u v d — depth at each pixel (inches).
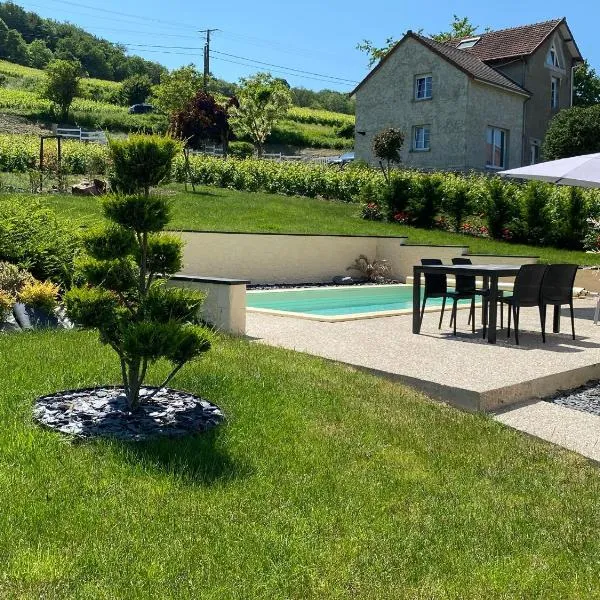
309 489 146.6
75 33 4323.3
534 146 1274.6
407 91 1189.1
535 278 322.0
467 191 823.1
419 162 1177.4
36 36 4239.7
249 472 151.4
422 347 299.6
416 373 245.9
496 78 1185.4
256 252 551.8
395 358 271.9
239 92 1659.7
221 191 876.6
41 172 701.3
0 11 4220.0
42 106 1825.8
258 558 116.3
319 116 2513.5
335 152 1931.6
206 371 222.8
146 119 1868.8
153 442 160.1
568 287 337.4
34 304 284.0
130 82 2532.0
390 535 130.1
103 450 152.9
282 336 306.8
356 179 946.7
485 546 130.4
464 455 179.2
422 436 188.4
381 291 564.7
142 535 119.6
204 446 161.8
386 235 677.3
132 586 104.3
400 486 154.5
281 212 754.8
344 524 132.4
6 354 219.5
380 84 1223.5
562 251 753.6
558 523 144.3
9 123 1617.9
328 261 614.5
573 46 1343.5
